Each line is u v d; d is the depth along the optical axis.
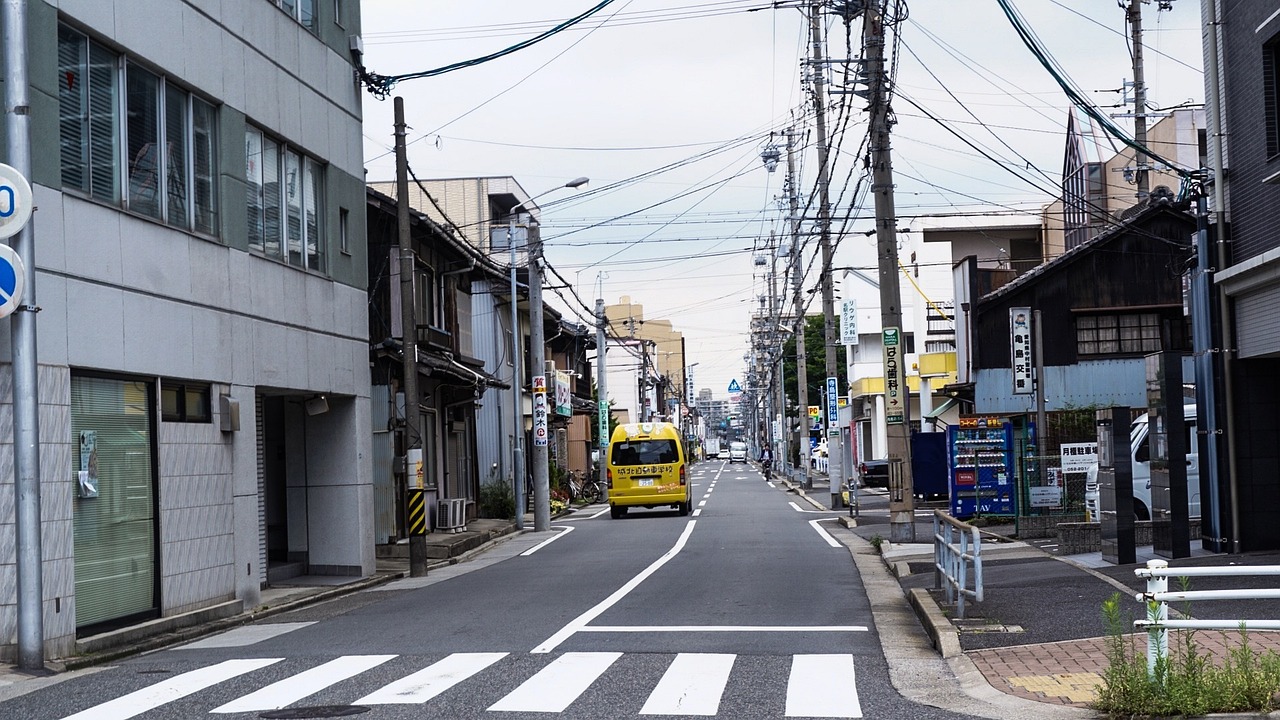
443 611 14.15
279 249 17.38
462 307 34.44
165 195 13.90
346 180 20.09
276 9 17.39
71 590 11.38
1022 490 22.66
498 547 27.00
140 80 13.45
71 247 11.74
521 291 40.06
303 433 19.91
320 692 8.64
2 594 10.66
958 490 26.02
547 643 10.85
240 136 15.91
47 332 11.27
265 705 8.19
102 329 12.22
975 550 10.82
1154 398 15.95
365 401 20.30
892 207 22.34
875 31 21.95
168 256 13.72
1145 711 6.84
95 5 12.35
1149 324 34.88
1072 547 17.72
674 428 36.53
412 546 20.61
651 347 106.94
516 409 32.47
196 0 14.74
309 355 18.06
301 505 19.84
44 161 11.35
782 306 67.69
